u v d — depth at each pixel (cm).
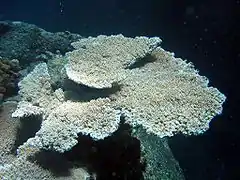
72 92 121
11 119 131
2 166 106
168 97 109
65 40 271
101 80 112
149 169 138
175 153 438
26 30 261
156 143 170
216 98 111
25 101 124
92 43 135
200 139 460
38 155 106
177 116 102
